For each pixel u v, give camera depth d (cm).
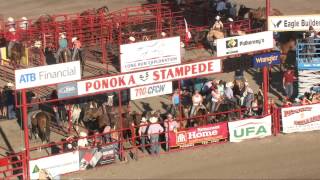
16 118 7319
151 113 6794
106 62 8412
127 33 8875
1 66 8388
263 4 11006
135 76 6369
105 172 6228
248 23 9056
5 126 7162
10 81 7956
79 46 8038
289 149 6606
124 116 6675
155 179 6069
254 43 6750
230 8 9525
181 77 6531
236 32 8725
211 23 9319
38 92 7581
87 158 6262
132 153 6562
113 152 6359
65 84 6125
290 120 6919
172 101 7119
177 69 6494
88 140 6712
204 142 6688
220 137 6738
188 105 7225
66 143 6506
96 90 6262
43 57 8444
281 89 7906
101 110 6900
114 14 9350
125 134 6650
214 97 6975
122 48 6284
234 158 6450
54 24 8775
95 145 6328
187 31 8800
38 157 6391
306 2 11088
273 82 8088
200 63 6562
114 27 8981
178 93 7000
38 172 6078
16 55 8175
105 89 6300
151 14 9712
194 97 6912
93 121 6912
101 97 7300
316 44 7600
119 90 6388
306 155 6475
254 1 11212
